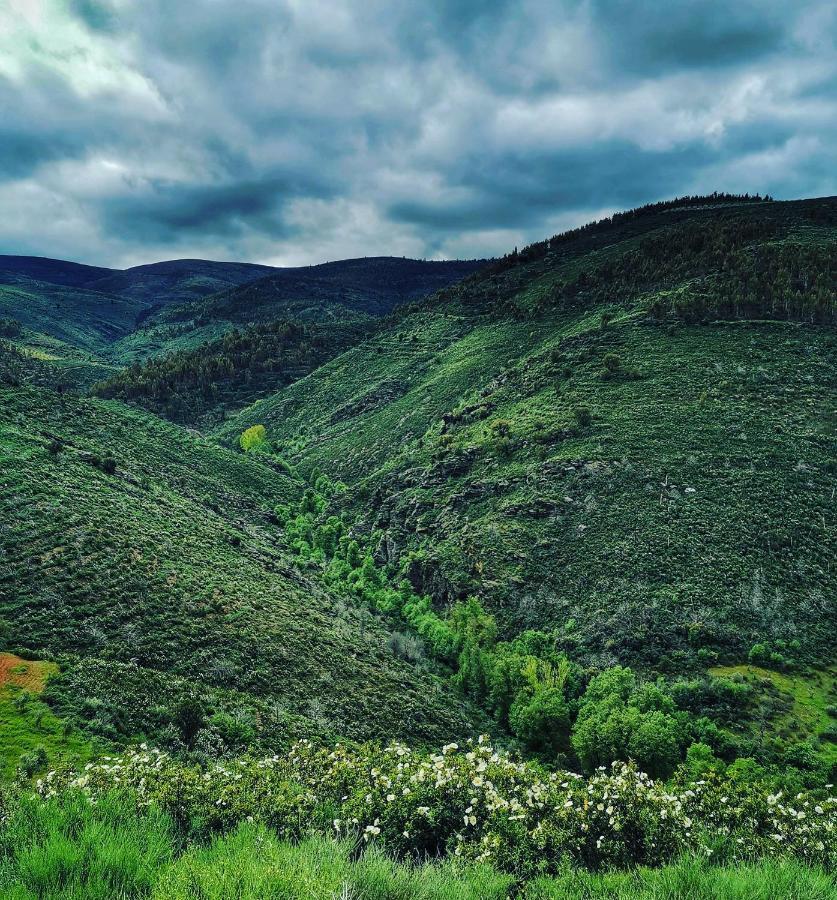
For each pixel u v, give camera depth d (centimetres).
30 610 4038
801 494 6912
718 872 556
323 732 3769
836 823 920
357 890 486
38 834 545
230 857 512
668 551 6531
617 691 4831
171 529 6341
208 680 3966
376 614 7381
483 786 947
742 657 5231
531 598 6562
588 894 608
